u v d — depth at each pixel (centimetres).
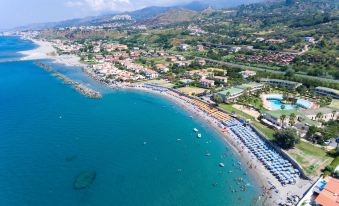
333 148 12725
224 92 19750
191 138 14425
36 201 9562
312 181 10438
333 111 15975
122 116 17500
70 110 18562
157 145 13700
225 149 13138
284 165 11469
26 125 15975
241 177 10962
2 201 9544
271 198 9681
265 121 15562
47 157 12375
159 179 10931
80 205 9419
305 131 14188
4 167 11569
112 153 12838
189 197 9900
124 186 10456
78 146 13450
